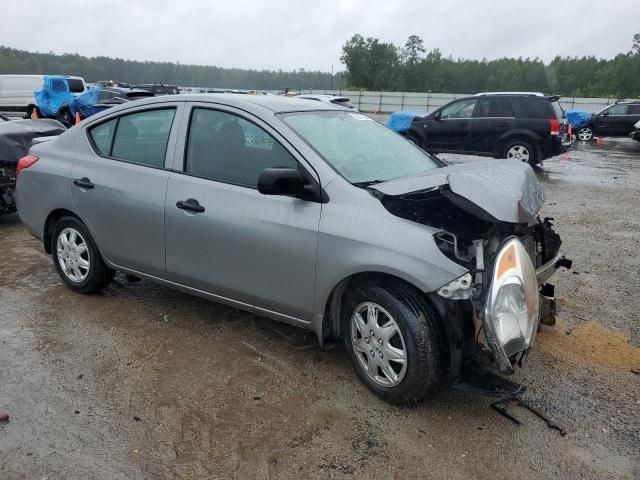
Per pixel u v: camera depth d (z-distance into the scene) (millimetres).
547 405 3160
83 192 4250
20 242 6270
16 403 3096
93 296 4629
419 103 54062
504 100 13336
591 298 4785
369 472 2609
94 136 4367
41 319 4180
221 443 2793
